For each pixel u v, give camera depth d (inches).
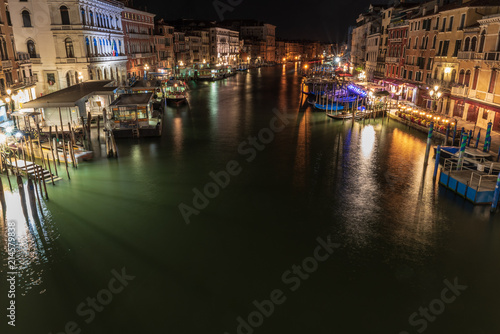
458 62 1286.9
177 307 436.5
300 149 1062.4
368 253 539.2
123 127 1203.9
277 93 2458.2
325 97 1987.0
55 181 800.3
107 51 2033.7
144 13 2701.8
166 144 1121.4
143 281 478.9
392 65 1975.9
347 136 1207.6
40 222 619.8
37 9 1624.0
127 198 719.1
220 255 534.3
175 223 623.8
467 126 1177.4
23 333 400.2
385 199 713.6
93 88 1403.8
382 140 1151.0
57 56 1683.1
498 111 1051.3
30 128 1027.9
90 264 512.7
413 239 574.2
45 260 521.0
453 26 1326.3
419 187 767.1
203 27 4050.2
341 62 4402.1
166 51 3149.6
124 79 2295.8
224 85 2987.2
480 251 542.9
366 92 1702.8
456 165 813.2
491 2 1222.9
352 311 430.0
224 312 428.8
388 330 402.9
